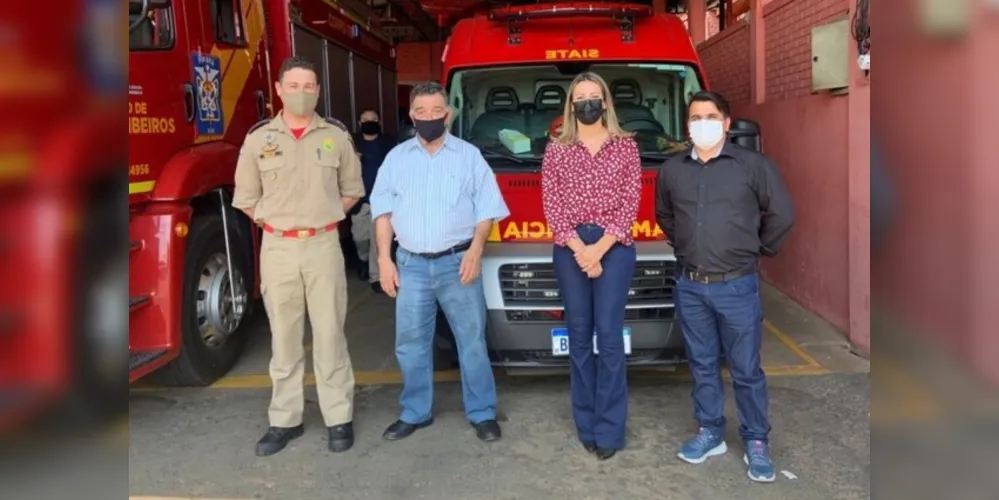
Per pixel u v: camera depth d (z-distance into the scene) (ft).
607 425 12.69
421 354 13.65
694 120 11.46
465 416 14.46
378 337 20.31
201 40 15.93
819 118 20.15
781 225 11.49
